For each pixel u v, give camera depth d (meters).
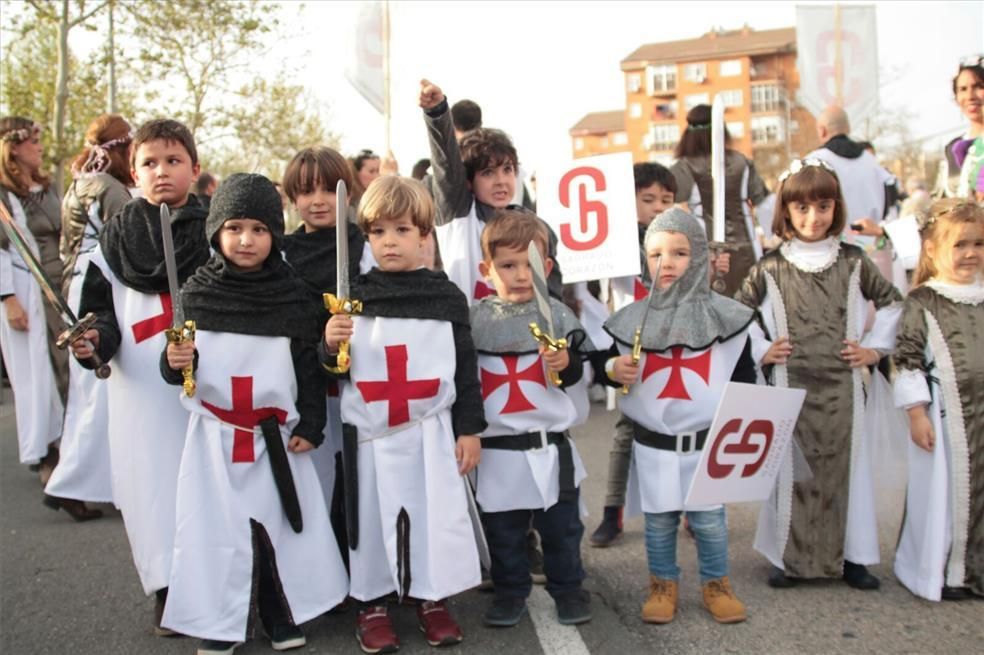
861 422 4.07
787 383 4.07
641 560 4.45
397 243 3.56
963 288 4.00
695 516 3.76
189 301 3.45
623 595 4.00
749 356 3.92
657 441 3.80
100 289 3.70
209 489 3.41
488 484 3.71
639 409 3.82
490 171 4.56
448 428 3.58
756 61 84.00
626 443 4.73
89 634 3.72
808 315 4.07
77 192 4.88
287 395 3.47
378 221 3.57
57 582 4.29
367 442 3.54
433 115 4.35
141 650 3.58
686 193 6.78
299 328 3.51
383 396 3.51
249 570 3.38
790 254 4.15
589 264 5.26
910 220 6.58
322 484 3.83
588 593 3.88
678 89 85.44
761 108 83.50
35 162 6.00
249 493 3.42
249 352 3.43
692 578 4.18
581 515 3.83
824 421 4.04
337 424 3.85
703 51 84.44
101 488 4.20
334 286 3.85
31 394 5.82
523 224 3.78
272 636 3.56
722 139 4.41
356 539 3.53
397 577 3.45
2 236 5.71
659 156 86.88
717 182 4.43
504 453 3.71
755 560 4.42
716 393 3.77
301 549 3.50
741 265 6.74
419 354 3.54
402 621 3.80
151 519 3.57
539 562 4.24
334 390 3.84
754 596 3.96
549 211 5.32
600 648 3.49
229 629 3.33
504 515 3.72
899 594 3.97
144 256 3.65
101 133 4.97
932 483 3.92
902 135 44.09
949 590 3.91
